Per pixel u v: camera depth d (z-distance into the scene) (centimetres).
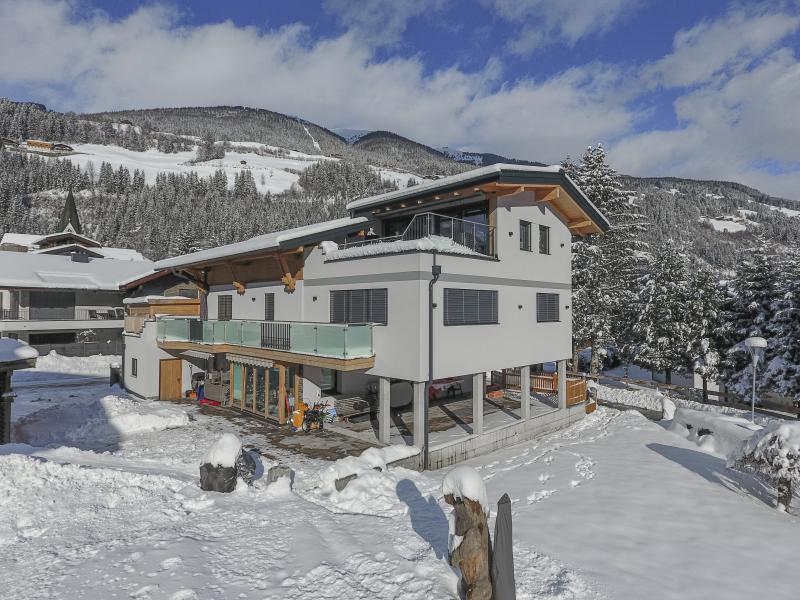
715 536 819
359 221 1839
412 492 980
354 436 1528
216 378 2170
